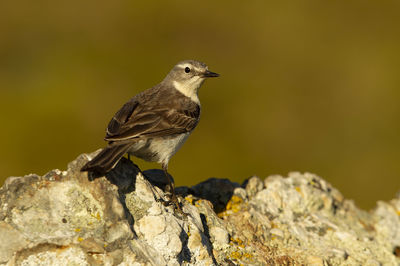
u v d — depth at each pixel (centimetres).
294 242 855
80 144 2047
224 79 2389
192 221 742
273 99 2311
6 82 2248
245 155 2033
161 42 2589
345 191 2019
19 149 1966
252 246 808
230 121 2175
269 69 2480
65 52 2452
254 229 842
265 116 2223
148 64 2444
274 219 890
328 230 904
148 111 795
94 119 2136
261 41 2631
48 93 2194
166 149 787
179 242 689
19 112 2067
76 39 2538
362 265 850
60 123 2086
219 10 2748
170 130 790
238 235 819
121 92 2295
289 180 984
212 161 1984
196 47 2588
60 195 698
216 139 2081
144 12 2684
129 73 2375
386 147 2166
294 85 2408
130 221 690
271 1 2798
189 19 2708
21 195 694
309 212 940
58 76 2303
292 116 2247
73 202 693
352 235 902
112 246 656
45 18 2628
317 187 1002
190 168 1936
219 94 2286
